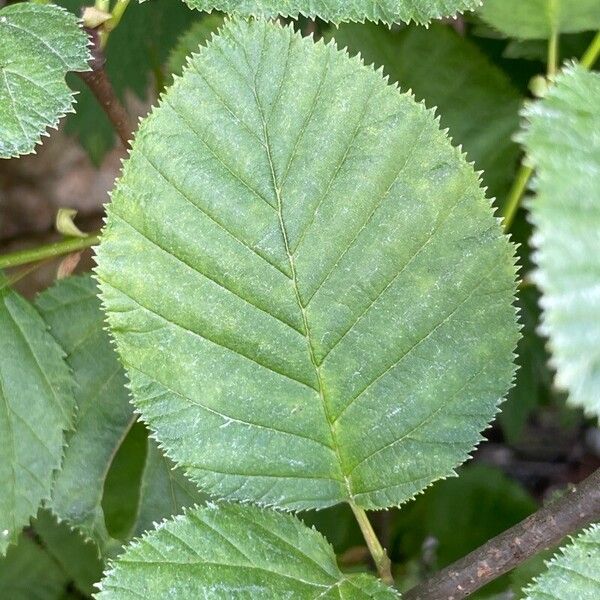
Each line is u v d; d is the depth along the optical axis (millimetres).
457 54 284
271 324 208
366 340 208
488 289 205
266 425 211
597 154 168
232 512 209
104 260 205
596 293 161
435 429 209
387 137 201
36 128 207
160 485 261
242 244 205
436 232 204
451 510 338
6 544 246
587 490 204
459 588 209
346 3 216
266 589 203
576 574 195
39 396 252
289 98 201
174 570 202
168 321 207
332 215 204
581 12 234
